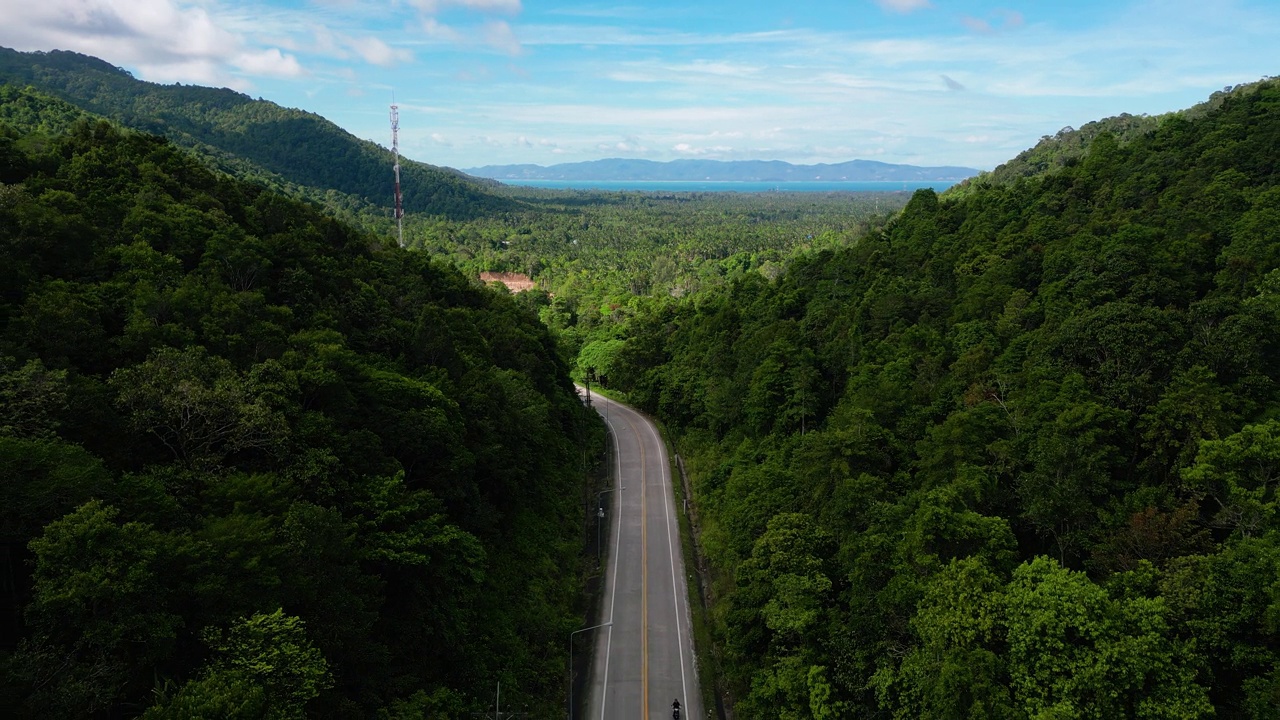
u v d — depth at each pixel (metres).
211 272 46.56
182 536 25.31
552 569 54.03
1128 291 53.56
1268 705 25.38
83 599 22.00
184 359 33.91
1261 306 43.44
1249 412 39.22
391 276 70.62
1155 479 39.22
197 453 32.34
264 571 26.75
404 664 35.06
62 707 20.61
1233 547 30.78
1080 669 26.14
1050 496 36.31
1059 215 86.31
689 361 100.56
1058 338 48.81
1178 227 61.94
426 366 56.16
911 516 37.06
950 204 109.25
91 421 29.72
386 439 42.62
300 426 36.22
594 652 48.16
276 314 46.84
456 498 45.53
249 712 22.08
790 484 53.84
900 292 77.69
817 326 83.44
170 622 23.36
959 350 60.75
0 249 37.06
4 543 23.28
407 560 34.56
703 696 43.91
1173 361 43.12
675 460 88.06
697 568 60.25
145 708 22.95
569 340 149.00
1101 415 39.56
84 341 34.16
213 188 63.34
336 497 35.72
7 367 28.44
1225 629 27.72
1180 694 25.77
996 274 69.81
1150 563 31.25
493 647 41.59
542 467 66.19
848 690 35.41
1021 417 43.19
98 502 23.47
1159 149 91.50
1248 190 65.69
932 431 45.97
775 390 71.19
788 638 39.31
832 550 43.66
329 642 28.52
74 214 44.03
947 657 28.59
